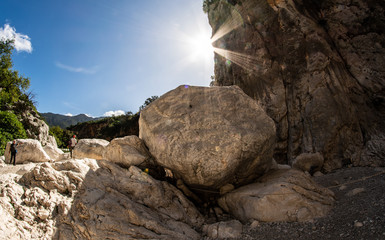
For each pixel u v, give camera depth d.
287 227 3.93
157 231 3.80
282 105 11.68
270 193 4.48
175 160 4.79
